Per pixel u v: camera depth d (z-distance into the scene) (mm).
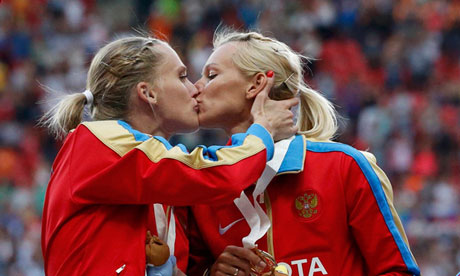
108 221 5484
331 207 5773
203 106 6156
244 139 5645
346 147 5930
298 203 5820
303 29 29844
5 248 20922
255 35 6285
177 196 5410
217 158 5488
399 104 27141
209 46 28391
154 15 30047
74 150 5598
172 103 5957
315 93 6312
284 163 5840
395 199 23188
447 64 29859
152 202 5441
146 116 5953
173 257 5680
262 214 5684
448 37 30547
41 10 29969
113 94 5914
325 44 29734
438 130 26359
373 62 29516
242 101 6109
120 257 5402
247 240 5598
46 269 5688
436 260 19047
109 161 5461
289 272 5742
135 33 29562
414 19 30844
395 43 30078
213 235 6031
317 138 6191
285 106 5977
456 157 25578
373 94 27578
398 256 5680
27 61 28328
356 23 30531
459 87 28578
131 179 5406
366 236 5734
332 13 30594
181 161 5402
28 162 24391
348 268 5777
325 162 5879
